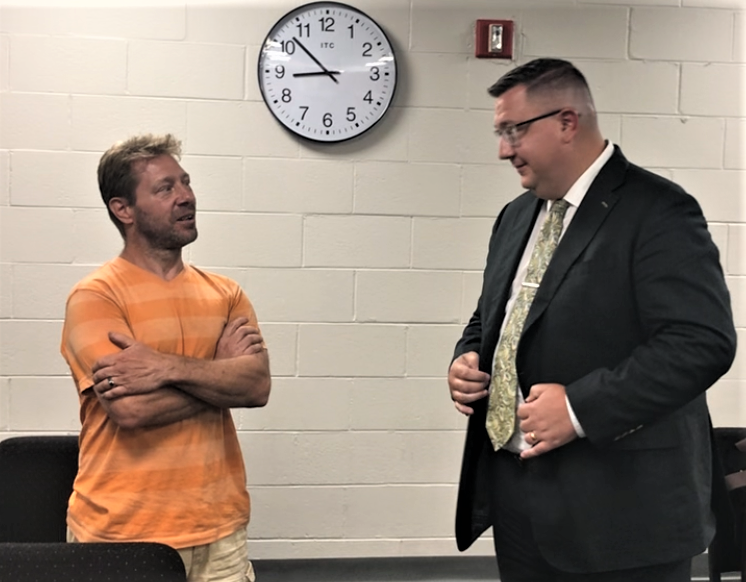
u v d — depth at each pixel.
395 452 2.93
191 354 1.81
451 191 2.88
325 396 2.90
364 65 2.81
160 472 1.72
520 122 1.63
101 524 1.70
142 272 1.81
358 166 2.86
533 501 1.69
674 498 1.59
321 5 2.79
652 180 1.60
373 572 2.95
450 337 2.91
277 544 2.93
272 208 2.84
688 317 1.49
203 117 2.80
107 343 1.71
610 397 1.50
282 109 2.80
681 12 2.88
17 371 2.79
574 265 1.61
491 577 2.97
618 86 2.89
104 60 2.76
